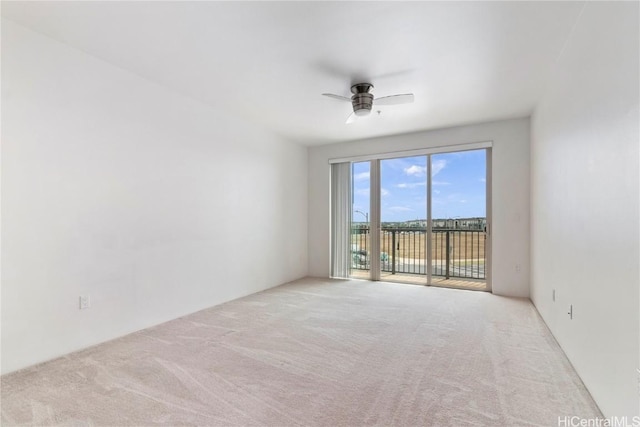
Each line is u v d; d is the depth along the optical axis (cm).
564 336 236
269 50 244
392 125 433
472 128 430
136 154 288
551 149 278
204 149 358
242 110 380
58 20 207
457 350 242
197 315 332
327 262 540
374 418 162
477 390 186
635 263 133
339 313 338
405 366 217
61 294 235
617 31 151
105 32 221
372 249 510
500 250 416
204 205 358
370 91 320
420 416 163
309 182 554
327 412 167
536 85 301
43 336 225
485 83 299
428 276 471
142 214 293
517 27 212
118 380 200
